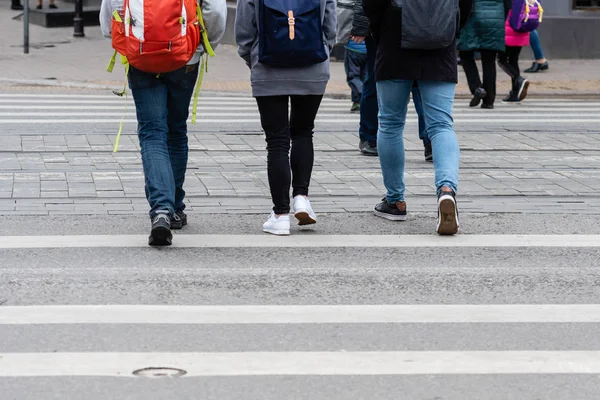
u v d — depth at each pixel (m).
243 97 48.81
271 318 16.27
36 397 12.88
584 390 13.38
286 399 12.94
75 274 18.55
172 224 22.09
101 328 15.64
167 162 20.78
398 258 20.11
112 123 38.22
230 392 13.15
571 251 20.86
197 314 16.39
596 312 16.83
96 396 12.95
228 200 25.42
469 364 14.30
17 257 19.64
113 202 24.78
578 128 39.25
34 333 15.35
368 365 14.20
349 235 21.98
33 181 27.09
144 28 19.69
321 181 27.97
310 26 20.66
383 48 22.22
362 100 31.84
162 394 13.05
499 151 33.66
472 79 45.53
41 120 38.69
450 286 18.23
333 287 18.05
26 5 63.88
